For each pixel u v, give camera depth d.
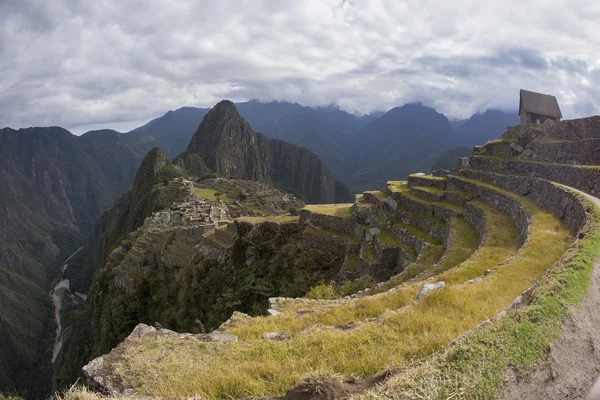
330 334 8.98
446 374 5.25
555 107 35.44
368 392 5.30
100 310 57.56
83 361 56.59
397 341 8.15
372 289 18.72
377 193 39.72
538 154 27.42
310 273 32.16
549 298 7.33
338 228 34.81
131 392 7.55
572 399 6.06
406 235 26.81
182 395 6.82
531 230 16.25
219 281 37.41
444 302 10.09
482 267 14.56
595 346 7.05
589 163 21.97
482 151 35.94
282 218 40.94
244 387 6.81
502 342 5.96
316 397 5.81
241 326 12.10
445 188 32.31
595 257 9.55
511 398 5.27
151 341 9.91
